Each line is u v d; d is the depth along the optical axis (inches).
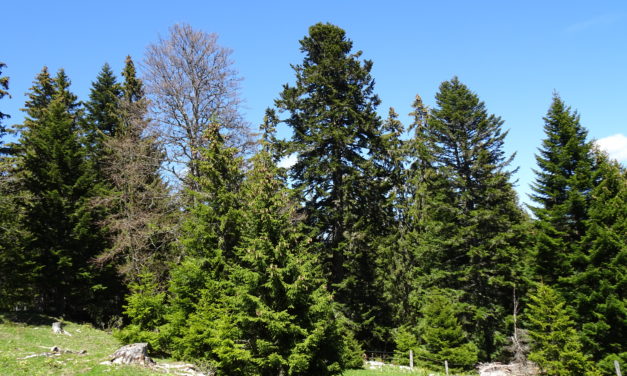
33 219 980.6
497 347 1109.1
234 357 577.3
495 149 1286.9
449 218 1230.3
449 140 1322.6
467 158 1256.8
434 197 1300.4
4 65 906.1
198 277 682.2
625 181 1222.3
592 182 1015.6
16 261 916.0
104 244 1041.5
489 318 1128.8
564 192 1043.9
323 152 1141.7
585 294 921.5
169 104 880.9
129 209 941.2
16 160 1080.2
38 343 648.4
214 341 588.1
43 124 1207.6
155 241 943.0
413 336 1102.4
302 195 1096.8
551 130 1101.7
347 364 894.4
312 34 1208.2
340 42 1183.6
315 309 558.3
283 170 1012.5
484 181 1214.9
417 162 1460.4
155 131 873.5
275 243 595.5
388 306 1172.5
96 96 1408.7
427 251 1239.5
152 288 783.1
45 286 970.1
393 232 1182.9
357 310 1082.7
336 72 1173.1
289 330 545.6
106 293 1080.8
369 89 1195.3
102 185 1105.4
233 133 888.9
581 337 863.1
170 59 893.8
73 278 984.3
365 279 1101.1
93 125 1331.2
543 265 1019.3
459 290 1147.3
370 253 1119.6
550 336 854.5
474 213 1153.4
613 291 880.9
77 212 989.2
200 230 700.7
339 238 1081.4
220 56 927.0
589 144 1031.0
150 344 690.8
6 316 844.0
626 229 925.8
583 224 1000.9
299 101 1165.7
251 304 566.6
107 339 810.8
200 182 740.7
